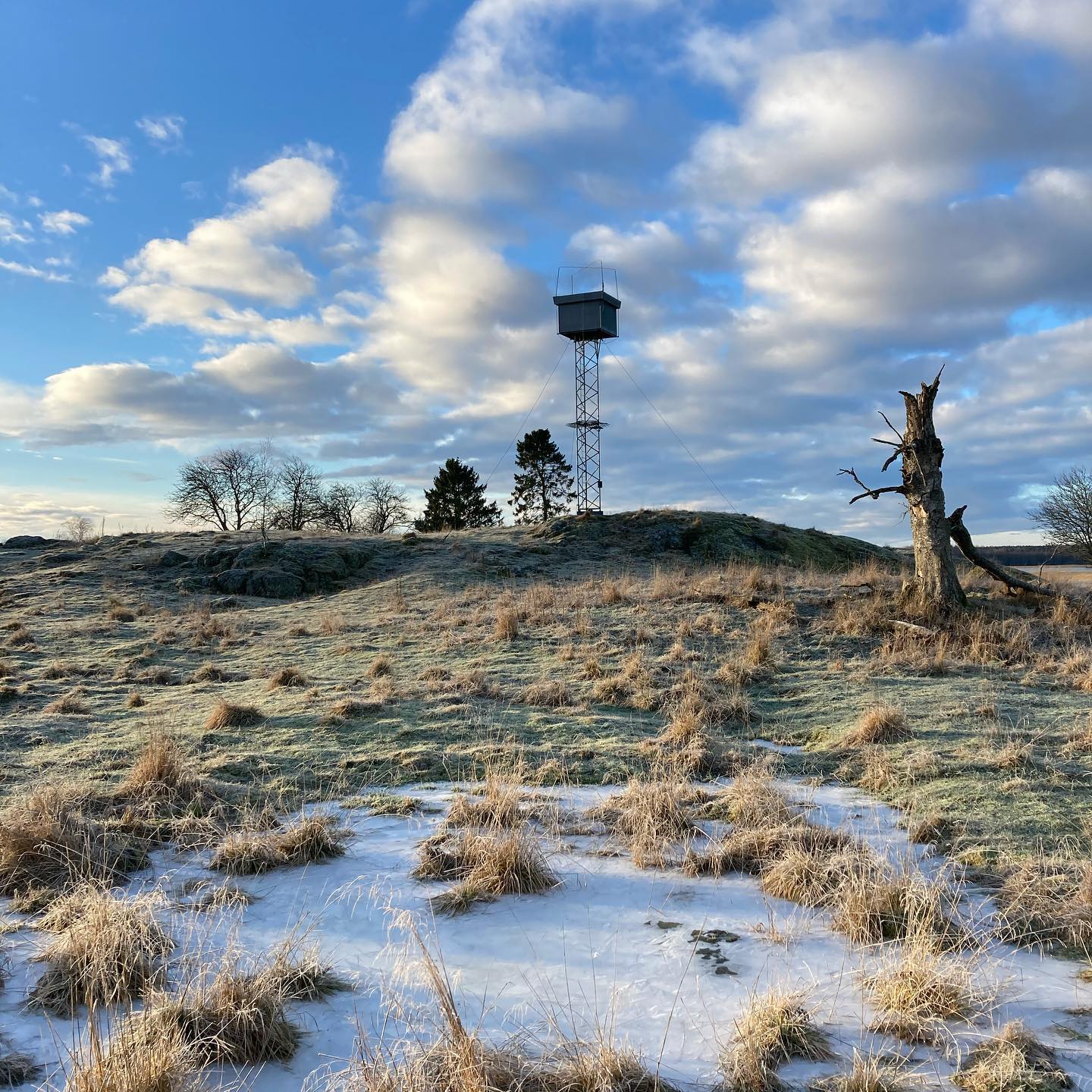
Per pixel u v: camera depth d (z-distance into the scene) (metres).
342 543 34.06
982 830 6.33
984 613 16.78
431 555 32.28
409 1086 3.27
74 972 4.23
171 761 7.97
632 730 10.12
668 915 5.15
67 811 6.41
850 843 5.87
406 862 6.12
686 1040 3.77
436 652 15.92
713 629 16.14
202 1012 3.81
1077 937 4.59
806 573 25.52
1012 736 8.97
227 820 7.08
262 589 27.83
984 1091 3.29
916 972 3.99
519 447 68.56
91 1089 3.18
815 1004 4.03
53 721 11.06
